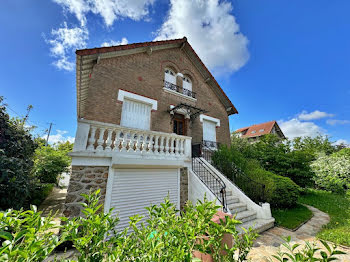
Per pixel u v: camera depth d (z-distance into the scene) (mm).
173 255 1254
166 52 8875
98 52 5879
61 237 1248
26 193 4816
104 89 6273
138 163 4504
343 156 11539
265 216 5121
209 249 1532
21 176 4930
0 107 5805
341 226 4840
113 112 6324
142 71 7586
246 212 5277
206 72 10383
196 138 9211
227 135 10852
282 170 9945
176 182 5387
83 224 1393
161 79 8258
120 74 6848
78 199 3730
